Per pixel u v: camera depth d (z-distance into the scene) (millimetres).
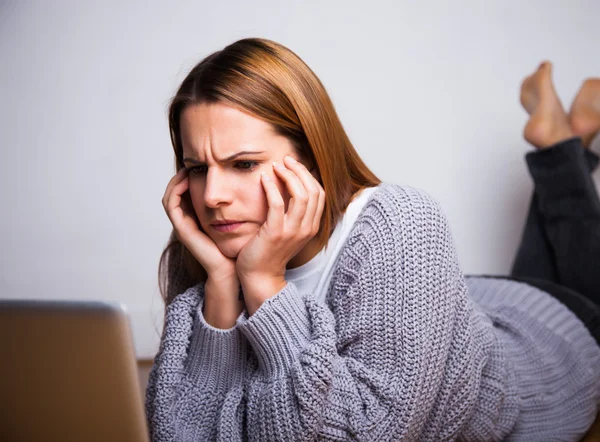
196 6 2479
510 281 1685
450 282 1076
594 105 2033
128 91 2520
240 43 1082
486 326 1207
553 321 1542
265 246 1024
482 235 2537
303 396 954
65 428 691
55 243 2594
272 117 1033
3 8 2488
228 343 1073
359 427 997
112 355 667
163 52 2500
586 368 1484
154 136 2537
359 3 2455
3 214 2576
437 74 2482
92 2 2492
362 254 1073
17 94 2527
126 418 688
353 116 2490
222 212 1039
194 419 1066
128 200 2574
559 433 1395
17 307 664
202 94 1017
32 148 2551
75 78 2520
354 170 1206
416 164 2516
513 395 1286
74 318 657
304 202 1034
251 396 1008
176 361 1089
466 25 2467
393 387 1009
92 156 2553
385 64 2475
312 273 1156
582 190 1920
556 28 2475
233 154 1010
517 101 2500
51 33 2502
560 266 2014
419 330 1020
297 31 2465
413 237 1046
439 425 1111
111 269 2604
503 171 2518
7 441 695
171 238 1290
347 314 1073
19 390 679
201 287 1163
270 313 1010
